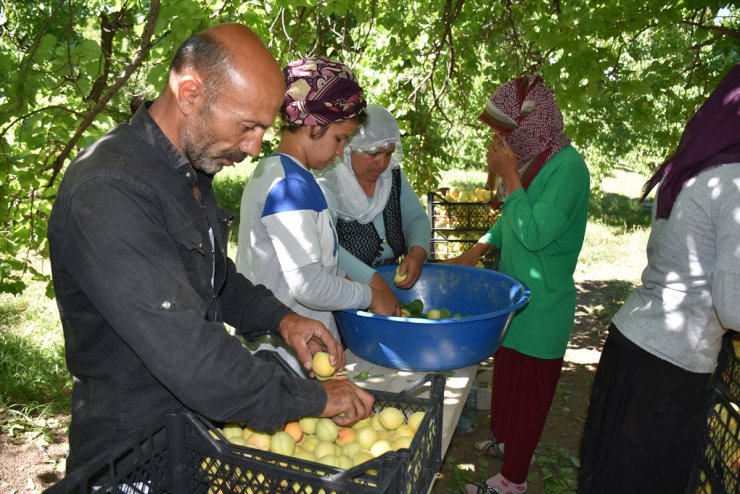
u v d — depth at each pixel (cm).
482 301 271
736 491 151
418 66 587
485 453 388
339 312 217
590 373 529
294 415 139
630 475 225
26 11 441
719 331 210
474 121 779
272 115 144
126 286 126
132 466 124
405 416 170
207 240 157
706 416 179
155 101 150
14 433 407
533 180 282
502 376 306
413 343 202
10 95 292
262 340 231
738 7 383
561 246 284
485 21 555
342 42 548
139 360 143
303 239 205
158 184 139
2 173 317
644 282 229
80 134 294
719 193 193
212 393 128
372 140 259
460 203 458
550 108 279
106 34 405
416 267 276
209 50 137
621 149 1095
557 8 424
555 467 385
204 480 131
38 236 367
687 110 457
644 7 359
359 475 117
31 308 603
